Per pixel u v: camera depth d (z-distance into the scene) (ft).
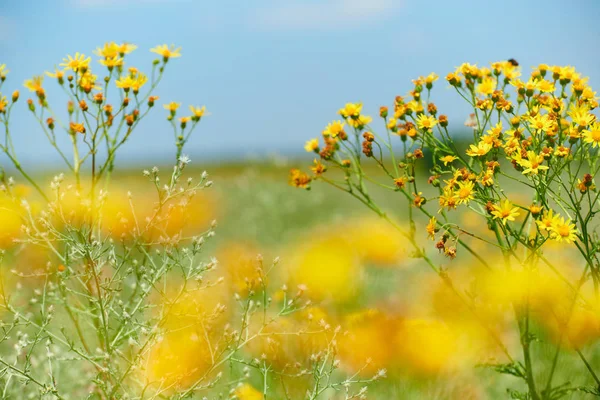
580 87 4.88
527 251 4.95
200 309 4.93
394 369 5.12
